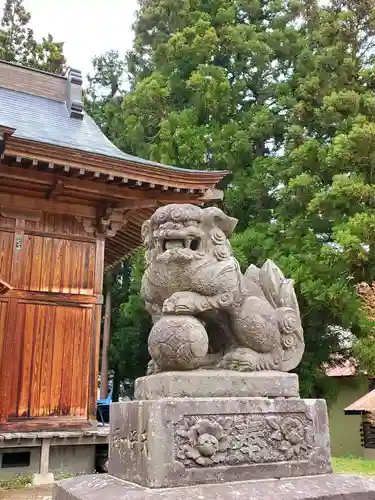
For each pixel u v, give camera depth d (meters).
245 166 18.33
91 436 8.62
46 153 8.29
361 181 13.12
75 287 9.48
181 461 2.87
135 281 19.05
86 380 9.23
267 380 3.32
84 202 9.76
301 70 17.69
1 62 12.75
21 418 8.59
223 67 19.38
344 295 13.52
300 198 14.64
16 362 8.73
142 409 3.03
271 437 3.17
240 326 3.41
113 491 2.87
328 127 15.69
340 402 18.17
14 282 8.98
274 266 3.84
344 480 3.18
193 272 3.29
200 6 19.67
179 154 17.36
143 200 9.70
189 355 3.13
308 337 16.11
